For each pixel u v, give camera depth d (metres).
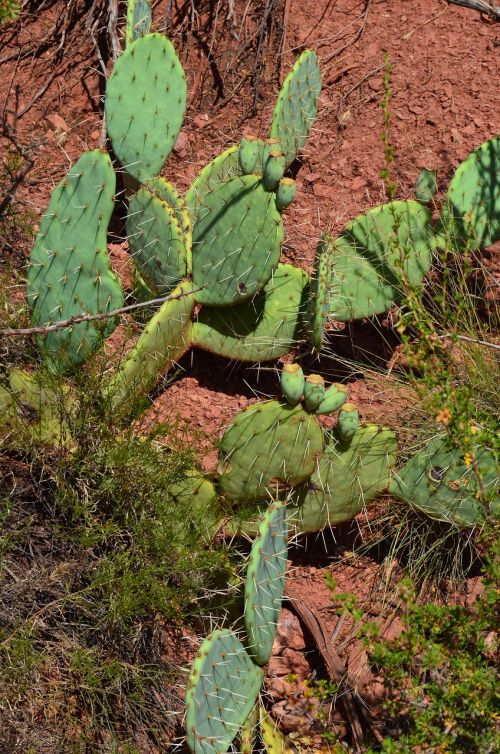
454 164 3.02
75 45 3.22
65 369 2.71
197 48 3.21
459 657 2.31
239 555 2.58
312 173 3.06
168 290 2.74
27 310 2.73
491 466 2.54
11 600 2.49
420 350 2.36
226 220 2.67
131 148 2.85
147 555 2.52
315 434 2.51
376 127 3.09
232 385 2.85
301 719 2.53
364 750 2.47
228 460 2.54
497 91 3.09
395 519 2.69
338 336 2.88
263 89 3.18
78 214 2.67
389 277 2.76
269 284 2.76
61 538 2.55
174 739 2.42
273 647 2.60
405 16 3.20
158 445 2.61
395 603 2.62
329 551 2.70
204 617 2.50
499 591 2.33
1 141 3.09
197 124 3.15
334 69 3.16
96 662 2.48
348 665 2.56
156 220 2.70
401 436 2.72
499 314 2.87
